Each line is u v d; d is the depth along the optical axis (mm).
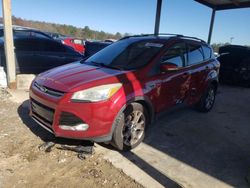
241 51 10867
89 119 3410
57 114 3475
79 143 4012
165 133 4816
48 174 3266
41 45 8242
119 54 4621
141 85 3895
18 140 4035
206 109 6273
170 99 4594
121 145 3781
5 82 6910
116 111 3521
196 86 5410
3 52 7453
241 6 10867
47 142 3912
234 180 3473
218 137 4883
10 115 5016
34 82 4145
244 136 5074
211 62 6066
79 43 15961
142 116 4055
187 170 3611
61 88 3521
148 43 4738
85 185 3115
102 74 3832
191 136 4801
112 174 3357
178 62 4789
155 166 3627
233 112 6730
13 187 2994
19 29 9680
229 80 10914
